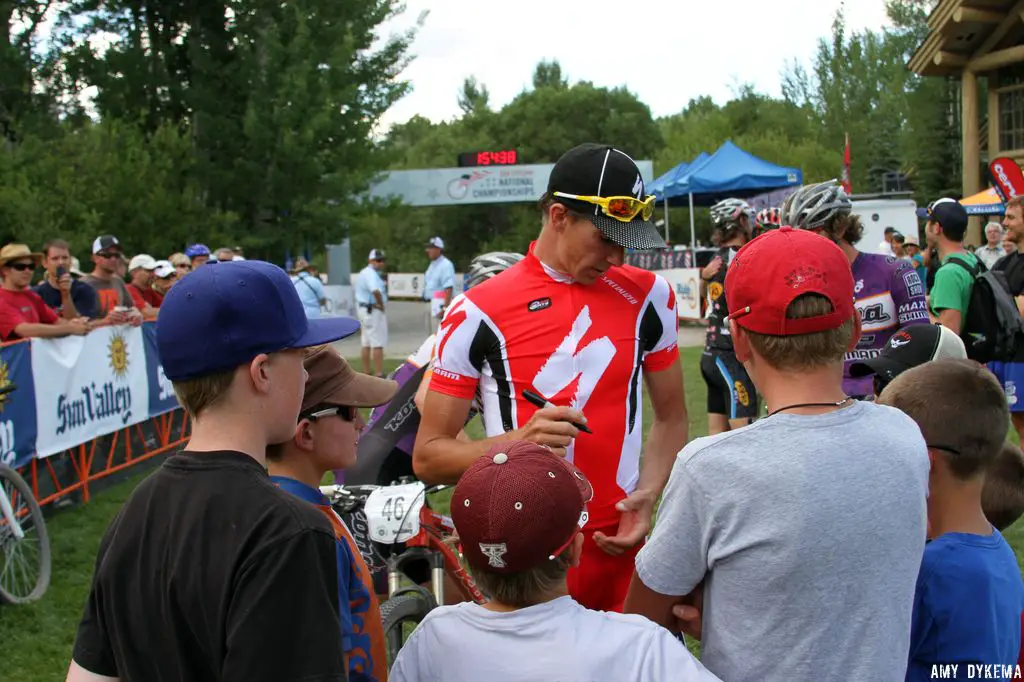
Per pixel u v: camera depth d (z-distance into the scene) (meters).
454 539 3.42
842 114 46.41
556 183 2.42
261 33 21.75
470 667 1.65
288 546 1.40
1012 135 22.03
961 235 5.13
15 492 5.18
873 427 1.69
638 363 2.58
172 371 1.54
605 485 2.52
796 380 1.72
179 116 22.34
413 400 3.53
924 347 2.92
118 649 1.49
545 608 1.67
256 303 1.54
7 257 6.50
